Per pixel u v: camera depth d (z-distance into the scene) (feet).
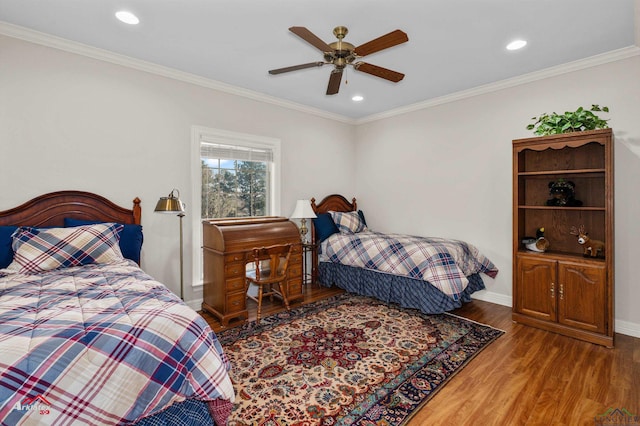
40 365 3.63
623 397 6.40
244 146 13.15
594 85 9.89
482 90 12.41
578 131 9.18
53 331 3.98
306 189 15.44
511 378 7.11
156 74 10.64
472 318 10.73
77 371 3.77
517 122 11.61
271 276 10.96
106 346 4.00
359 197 17.69
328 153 16.37
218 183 12.65
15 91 8.27
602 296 8.69
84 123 9.30
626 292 9.45
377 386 6.81
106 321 4.31
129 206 10.16
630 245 9.36
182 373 4.38
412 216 15.23
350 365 7.64
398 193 15.79
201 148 11.98
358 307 11.76
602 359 7.91
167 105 10.91
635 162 9.23
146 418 4.45
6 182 8.21
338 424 5.67
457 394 6.55
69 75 9.04
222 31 8.30
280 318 10.70
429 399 6.38
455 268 10.63
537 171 10.72
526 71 10.94
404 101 14.40
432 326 9.98
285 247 11.14
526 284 10.12
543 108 10.96
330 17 7.61
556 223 10.66
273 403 6.24
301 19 7.69
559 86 10.59
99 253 8.03
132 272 7.23
